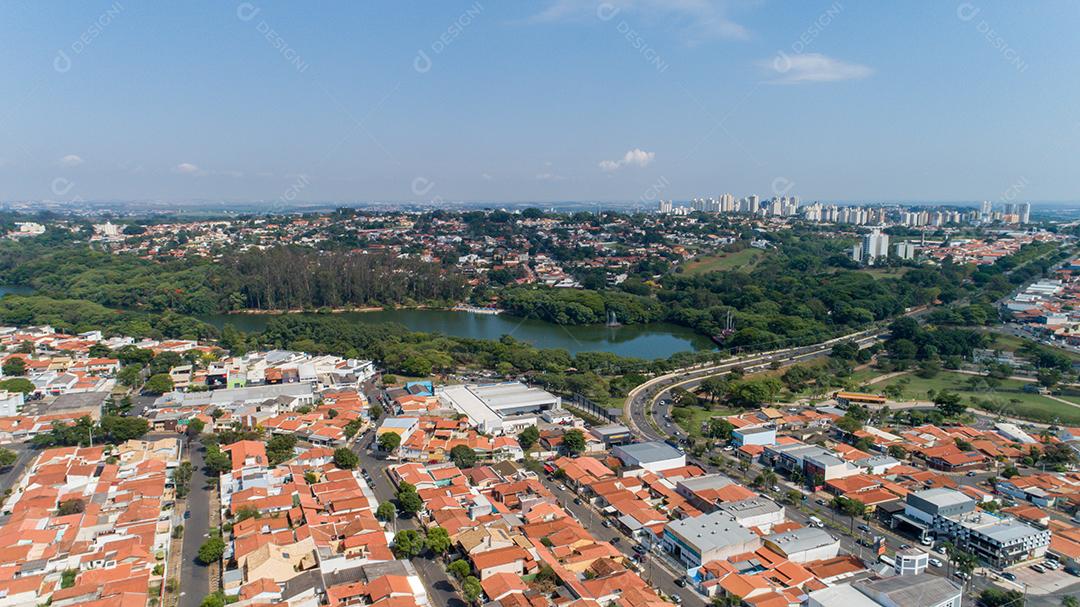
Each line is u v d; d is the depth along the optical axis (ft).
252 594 335.67
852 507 460.55
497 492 478.18
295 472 496.64
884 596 329.93
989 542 400.06
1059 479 510.99
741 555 394.11
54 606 327.06
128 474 485.56
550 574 365.40
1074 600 353.72
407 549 389.60
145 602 330.34
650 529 430.20
